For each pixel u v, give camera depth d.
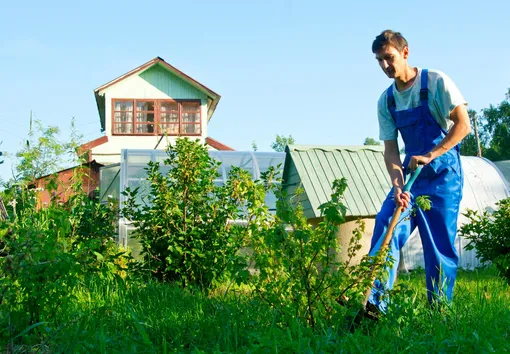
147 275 8.59
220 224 8.70
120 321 5.21
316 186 11.73
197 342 4.59
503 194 16.34
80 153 9.30
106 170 15.73
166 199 8.73
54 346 4.33
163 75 33.03
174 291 7.21
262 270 4.89
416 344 3.98
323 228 4.81
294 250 4.71
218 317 4.99
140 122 32.62
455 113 5.57
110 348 4.23
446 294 5.61
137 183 13.96
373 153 12.50
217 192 9.02
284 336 3.98
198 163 8.97
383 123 6.04
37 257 4.67
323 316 4.69
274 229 4.82
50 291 4.89
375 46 5.70
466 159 17.06
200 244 8.41
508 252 9.85
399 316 4.54
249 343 4.16
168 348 4.38
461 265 15.16
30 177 8.22
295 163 12.01
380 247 4.96
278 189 4.93
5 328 4.45
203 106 33.03
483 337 4.00
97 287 6.87
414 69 5.79
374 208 11.51
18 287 4.79
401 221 5.61
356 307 4.66
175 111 33.00
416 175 5.40
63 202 8.91
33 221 5.89
